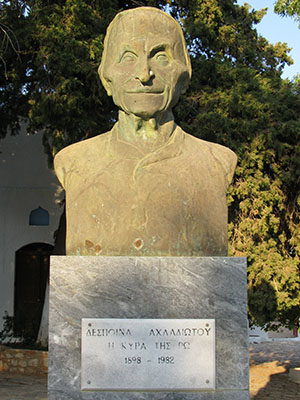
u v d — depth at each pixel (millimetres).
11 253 12148
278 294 7508
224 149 3088
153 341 2609
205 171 2898
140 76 2775
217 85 8484
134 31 2871
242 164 7496
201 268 2646
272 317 7754
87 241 2752
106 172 2838
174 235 2736
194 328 2615
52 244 12242
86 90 7891
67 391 2602
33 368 8906
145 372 2594
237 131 7625
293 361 10203
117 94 2887
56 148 7719
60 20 7902
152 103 2818
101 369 2600
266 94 8039
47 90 7645
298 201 7820
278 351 11531
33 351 8961
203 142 3104
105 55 3033
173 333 2609
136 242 2717
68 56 7457
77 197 2838
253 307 7664
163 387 2590
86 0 8320
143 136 2912
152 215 2738
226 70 8359
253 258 7590
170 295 2631
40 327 9727
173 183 2795
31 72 8562
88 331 2615
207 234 2789
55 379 2607
